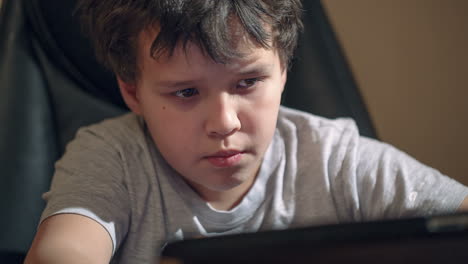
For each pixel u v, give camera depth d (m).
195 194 0.78
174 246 0.29
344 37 1.37
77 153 0.80
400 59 1.38
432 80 1.39
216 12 0.60
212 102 0.62
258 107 0.64
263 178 0.81
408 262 0.28
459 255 0.28
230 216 0.78
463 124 1.40
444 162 1.42
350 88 1.06
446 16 1.37
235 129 0.62
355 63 1.38
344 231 0.29
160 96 0.64
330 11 1.35
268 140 0.67
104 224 0.69
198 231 0.77
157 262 0.30
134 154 0.80
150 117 0.68
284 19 0.69
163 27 0.60
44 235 0.64
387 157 0.81
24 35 0.98
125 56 0.70
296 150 0.85
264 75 0.63
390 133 1.41
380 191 0.76
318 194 0.81
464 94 1.39
